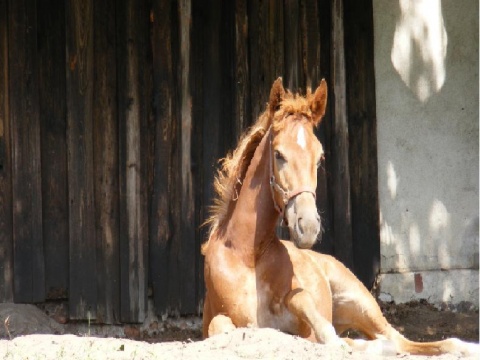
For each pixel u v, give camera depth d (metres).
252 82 15.22
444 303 16.30
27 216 14.05
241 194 9.78
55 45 14.35
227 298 9.55
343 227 15.65
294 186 8.94
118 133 14.55
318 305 9.82
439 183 16.47
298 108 9.33
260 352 8.18
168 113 14.78
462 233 16.53
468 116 16.66
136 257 14.48
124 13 14.56
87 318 14.27
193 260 14.87
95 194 14.44
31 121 14.10
